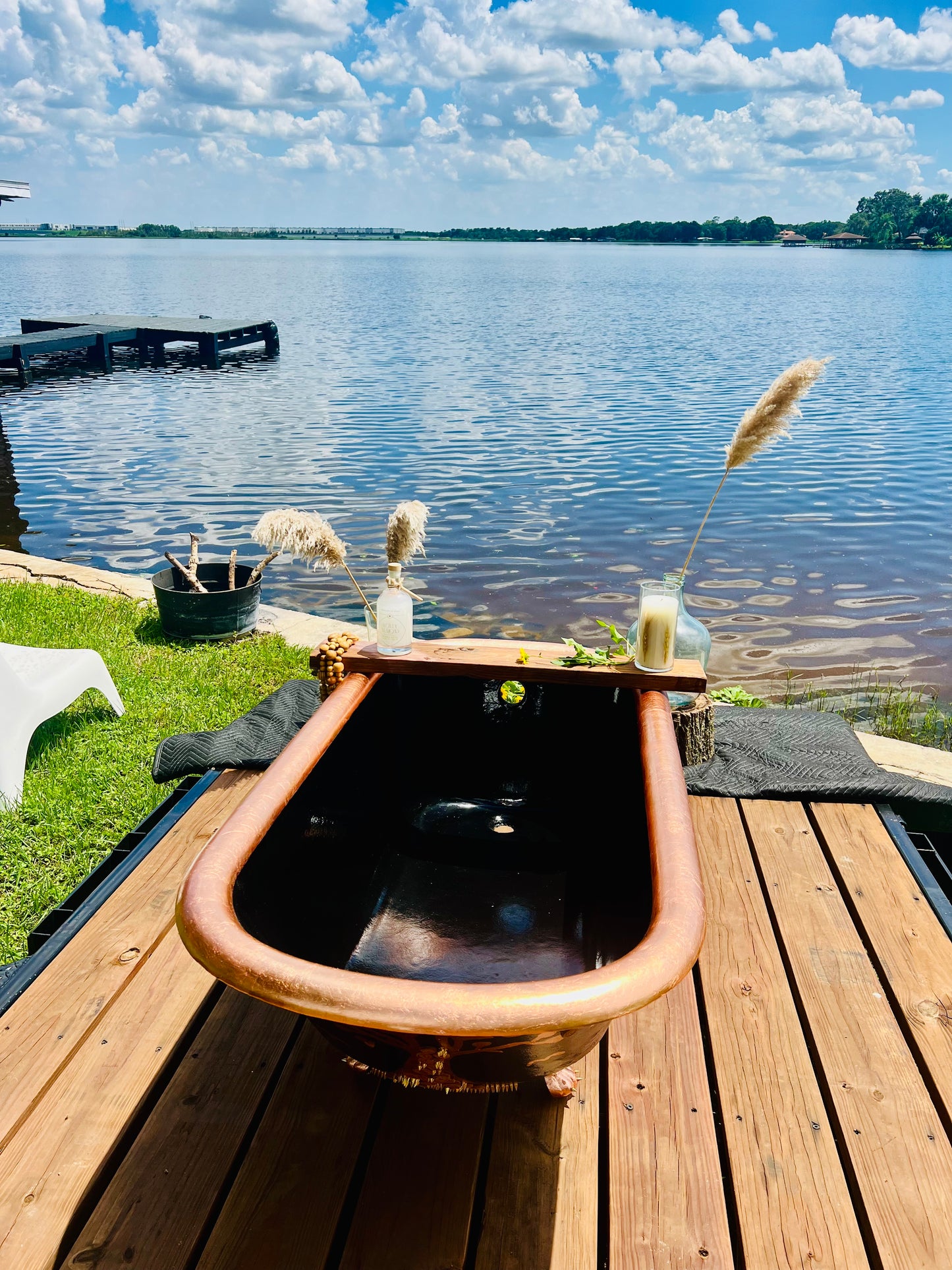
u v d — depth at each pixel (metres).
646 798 1.97
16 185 25.17
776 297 56.31
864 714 5.80
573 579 8.70
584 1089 2.04
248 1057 2.10
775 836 3.02
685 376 22.80
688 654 3.38
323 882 2.16
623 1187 1.79
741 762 3.45
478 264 128.88
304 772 2.03
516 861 2.62
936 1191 1.78
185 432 15.76
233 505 11.20
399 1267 1.63
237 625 5.82
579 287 65.94
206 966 1.41
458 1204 1.75
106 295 52.53
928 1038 2.16
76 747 4.27
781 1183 1.80
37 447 14.48
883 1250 1.66
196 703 4.82
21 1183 1.77
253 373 23.17
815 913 2.63
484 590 8.37
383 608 2.80
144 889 2.68
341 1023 1.39
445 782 2.90
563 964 2.19
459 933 2.30
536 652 2.86
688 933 1.49
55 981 2.31
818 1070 2.09
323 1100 1.99
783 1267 1.64
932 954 2.45
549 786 2.86
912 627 7.55
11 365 23.62
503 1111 1.97
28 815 3.70
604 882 2.47
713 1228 1.71
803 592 8.40
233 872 1.65
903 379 23.33
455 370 23.47
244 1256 1.65
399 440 15.12
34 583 6.96
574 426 16.44
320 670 3.02
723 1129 1.97
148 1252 1.65
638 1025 2.21
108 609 6.38
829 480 12.95
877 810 3.19
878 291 63.72
